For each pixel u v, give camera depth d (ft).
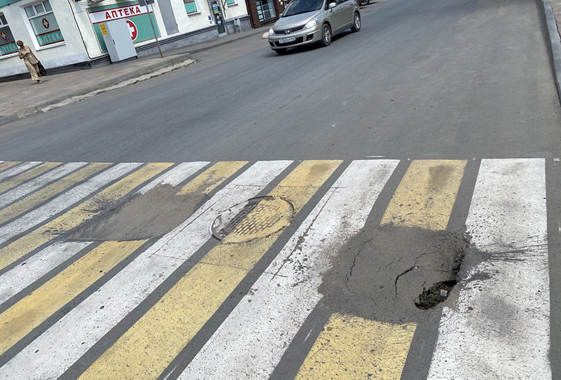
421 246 11.93
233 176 18.58
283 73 39.22
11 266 14.69
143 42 74.33
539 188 13.46
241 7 96.58
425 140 18.70
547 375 7.76
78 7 63.87
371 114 23.43
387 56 37.91
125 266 13.38
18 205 19.94
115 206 17.90
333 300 10.49
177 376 9.02
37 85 58.95
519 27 39.63
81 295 12.33
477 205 13.17
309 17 48.44
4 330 11.45
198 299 11.27
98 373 9.46
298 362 8.89
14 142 32.19
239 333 9.89
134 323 10.80
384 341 9.07
